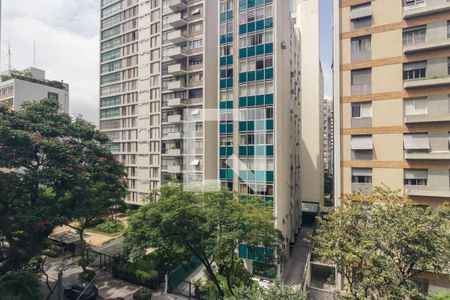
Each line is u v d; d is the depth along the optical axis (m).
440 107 15.34
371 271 9.98
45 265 21.94
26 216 13.88
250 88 23.14
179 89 32.41
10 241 16.48
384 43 16.66
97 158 18.70
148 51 36.75
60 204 16.06
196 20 31.39
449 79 14.80
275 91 22.02
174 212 12.19
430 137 15.52
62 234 27.17
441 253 10.02
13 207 15.70
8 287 14.12
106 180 19.92
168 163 33.09
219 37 24.61
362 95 17.19
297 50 35.78
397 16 16.38
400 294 9.45
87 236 27.92
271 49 22.27
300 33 38.56
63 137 18.02
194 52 31.81
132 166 38.72
